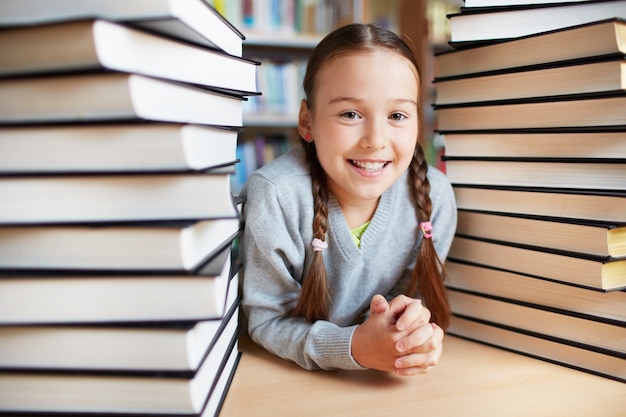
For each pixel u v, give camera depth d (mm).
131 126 390
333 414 490
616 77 544
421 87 745
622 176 570
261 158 2240
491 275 676
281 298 696
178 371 414
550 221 606
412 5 2115
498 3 634
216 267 430
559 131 598
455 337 718
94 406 428
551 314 616
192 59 459
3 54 386
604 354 572
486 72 653
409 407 504
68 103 388
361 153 634
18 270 413
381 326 558
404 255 768
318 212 696
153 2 382
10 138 400
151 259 405
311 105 692
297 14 2148
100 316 416
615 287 567
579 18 624
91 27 354
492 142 668
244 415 490
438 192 732
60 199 407
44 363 423
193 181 413
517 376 580
